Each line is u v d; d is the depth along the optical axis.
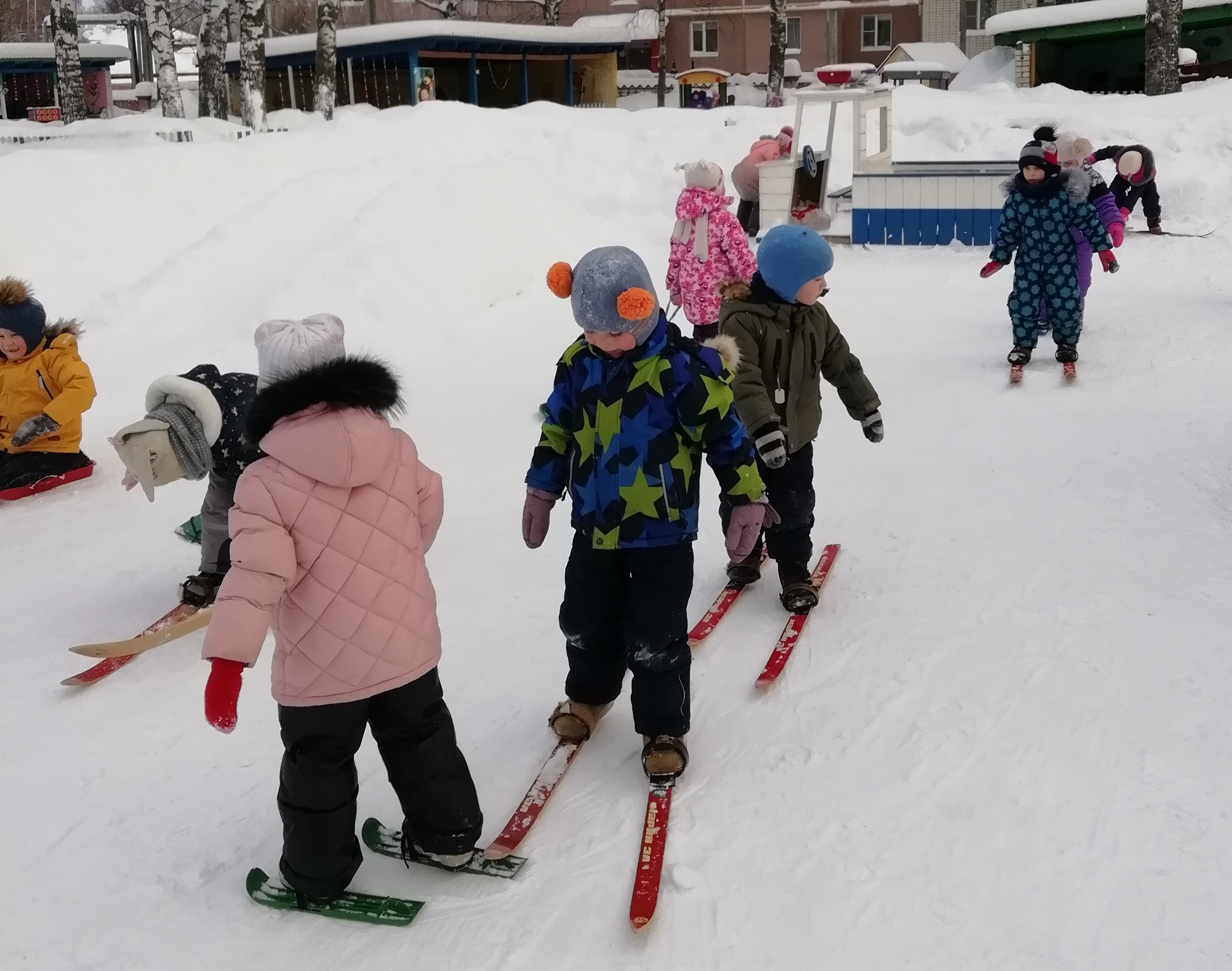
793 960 2.55
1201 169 13.92
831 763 3.32
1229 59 24.41
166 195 13.52
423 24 24.88
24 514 6.12
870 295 10.57
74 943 2.76
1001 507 5.23
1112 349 7.84
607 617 3.38
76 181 12.95
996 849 2.87
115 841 3.18
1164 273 10.20
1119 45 25.42
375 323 9.33
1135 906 2.63
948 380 7.54
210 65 23.05
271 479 2.58
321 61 20.56
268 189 14.48
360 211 10.12
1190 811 2.95
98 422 7.73
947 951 2.54
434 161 16.41
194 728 3.81
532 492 3.38
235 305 10.01
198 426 4.21
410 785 2.86
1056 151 7.12
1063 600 4.23
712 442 3.16
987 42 37.53
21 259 11.88
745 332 4.01
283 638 2.67
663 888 2.82
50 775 3.54
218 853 3.11
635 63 39.09
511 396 7.78
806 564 4.35
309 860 2.74
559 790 3.29
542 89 30.30
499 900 2.83
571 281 3.13
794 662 3.95
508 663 4.12
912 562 4.71
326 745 2.69
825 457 6.16
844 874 2.82
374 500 2.69
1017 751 3.29
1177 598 4.16
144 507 6.15
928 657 3.90
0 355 6.39
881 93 13.52
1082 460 5.78
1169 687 3.56
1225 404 6.43
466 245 10.27
